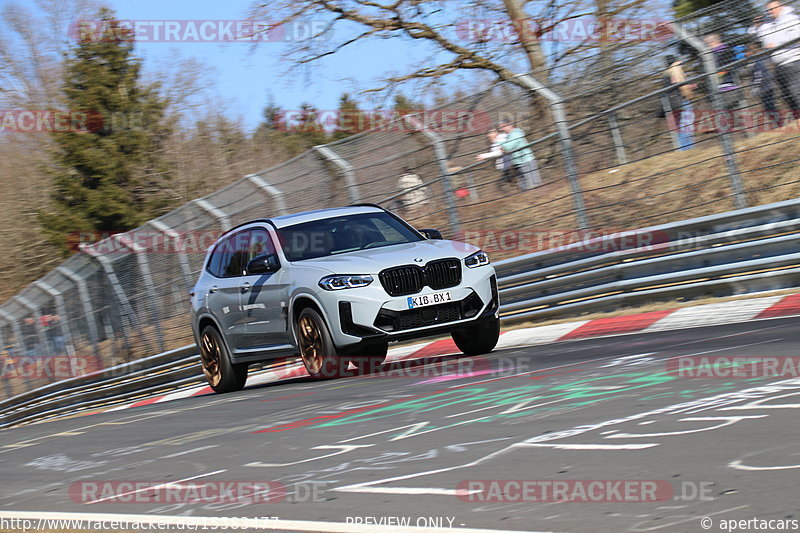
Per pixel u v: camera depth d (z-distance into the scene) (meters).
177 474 9.57
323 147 23.66
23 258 61.28
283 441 10.40
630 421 8.50
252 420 12.66
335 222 17.17
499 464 7.68
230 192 25.61
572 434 8.34
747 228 17.61
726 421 7.93
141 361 27.69
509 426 9.14
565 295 20.53
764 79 18.09
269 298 16.66
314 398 13.72
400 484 7.48
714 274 18.08
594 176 23.17
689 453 7.09
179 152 58.78
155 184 56.94
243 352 17.95
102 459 11.79
